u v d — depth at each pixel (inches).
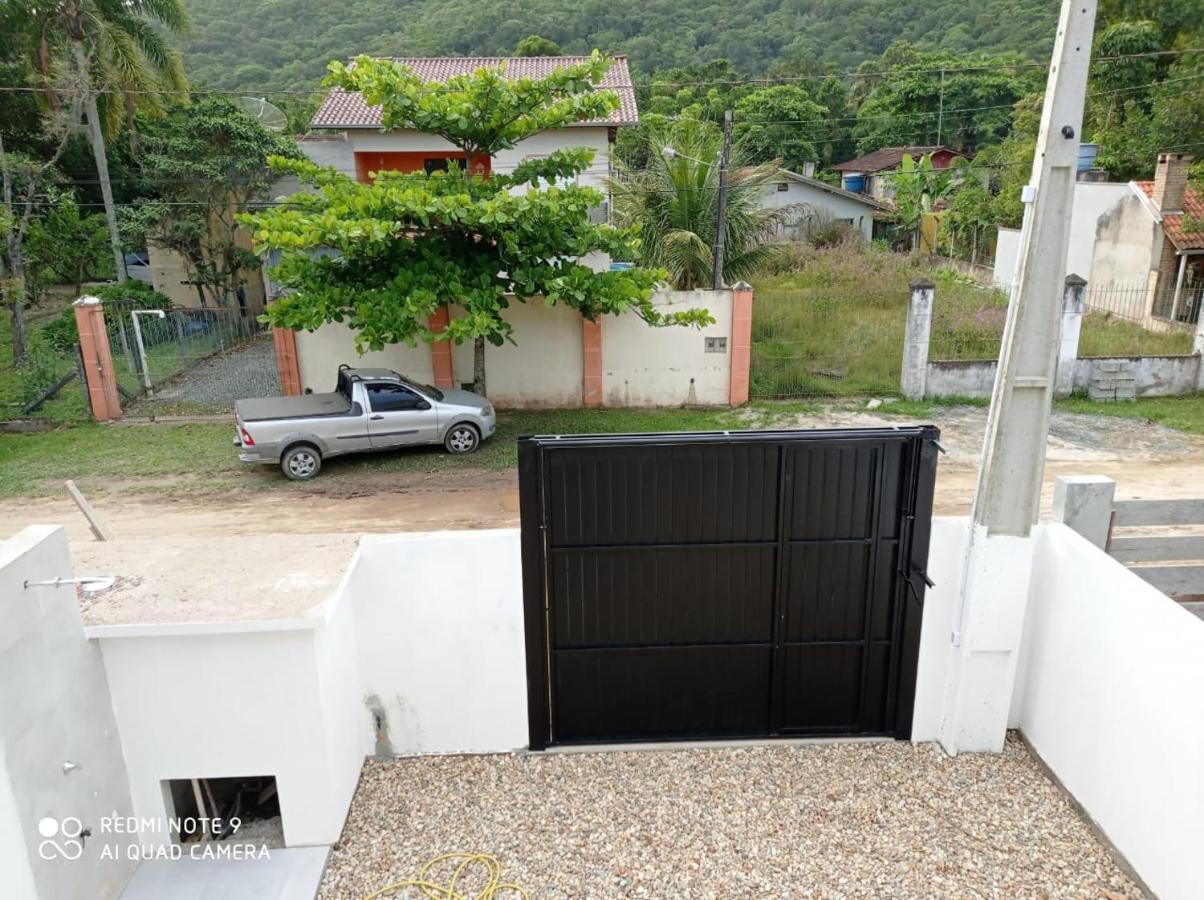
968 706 211.8
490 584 205.0
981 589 201.5
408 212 439.5
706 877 174.6
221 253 908.0
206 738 176.7
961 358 613.0
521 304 580.7
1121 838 176.6
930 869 175.8
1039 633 210.7
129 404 601.9
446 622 207.5
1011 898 167.8
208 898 171.0
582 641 212.5
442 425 485.1
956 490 423.5
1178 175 725.3
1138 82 1055.0
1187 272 746.2
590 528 204.1
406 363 577.6
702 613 212.1
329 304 455.2
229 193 885.8
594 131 753.0
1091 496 212.7
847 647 215.2
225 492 441.4
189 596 178.4
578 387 600.4
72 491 235.6
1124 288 797.9
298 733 177.2
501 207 438.9
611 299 479.8
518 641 209.8
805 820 191.2
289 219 442.3
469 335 463.2
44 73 815.1
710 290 576.4
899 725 219.8
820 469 201.6
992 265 1010.1
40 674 145.8
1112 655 180.4
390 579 203.2
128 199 1055.6
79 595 178.5
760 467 201.8
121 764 174.7
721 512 204.5
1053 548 204.4
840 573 209.9
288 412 457.7
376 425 468.1
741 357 587.5
